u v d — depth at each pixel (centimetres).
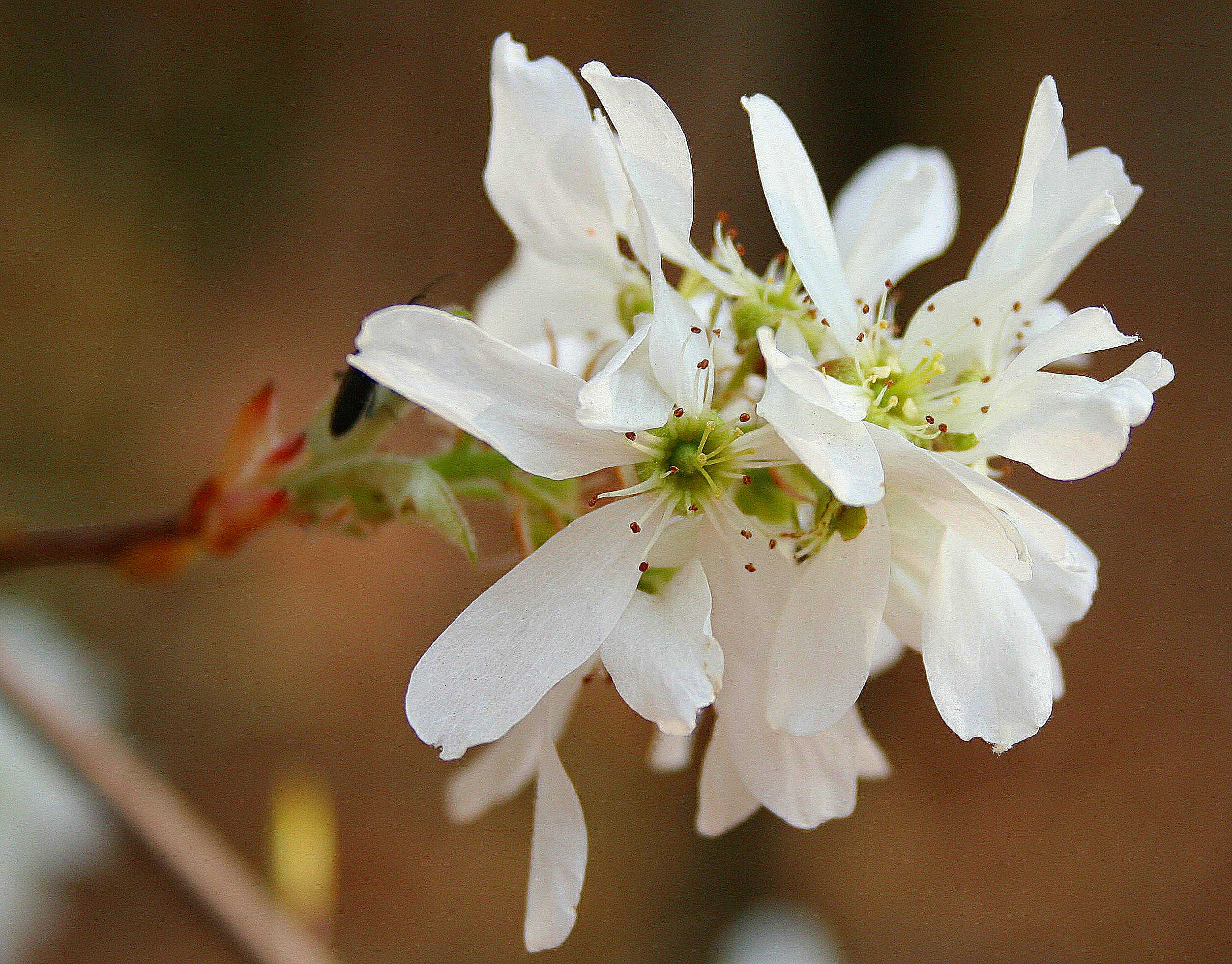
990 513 19
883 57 65
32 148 57
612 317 22
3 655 23
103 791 23
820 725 20
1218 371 58
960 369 20
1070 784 56
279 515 21
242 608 53
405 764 54
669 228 20
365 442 21
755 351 20
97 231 58
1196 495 57
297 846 23
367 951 50
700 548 20
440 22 66
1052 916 53
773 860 55
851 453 19
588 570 20
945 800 56
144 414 56
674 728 19
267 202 62
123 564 22
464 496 21
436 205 65
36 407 54
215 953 48
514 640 20
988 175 62
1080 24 62
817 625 20
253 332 60
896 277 22
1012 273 20
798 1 65
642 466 20
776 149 20
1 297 55
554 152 21
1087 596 21
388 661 55
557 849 20
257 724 52
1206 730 55
